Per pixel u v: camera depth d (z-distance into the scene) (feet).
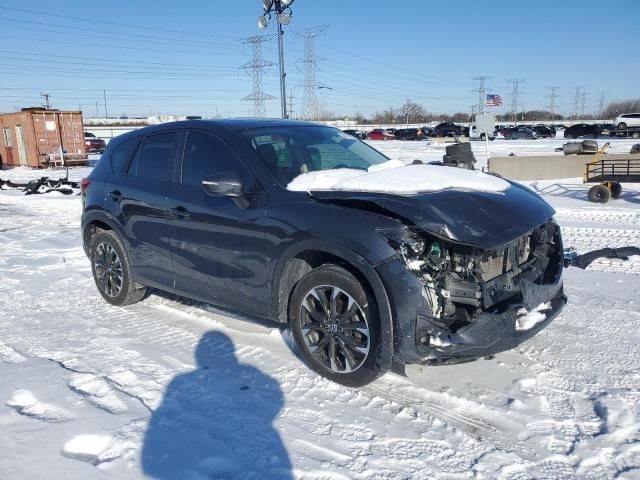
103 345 14.24
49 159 86.22
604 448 9.43
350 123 309.83
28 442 9.71
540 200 13.20
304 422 10.43
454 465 9.09
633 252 21.85
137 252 16.31
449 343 10.43
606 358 12.87
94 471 8.89
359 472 8.90
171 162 15.40
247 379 12.17
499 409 10.78
